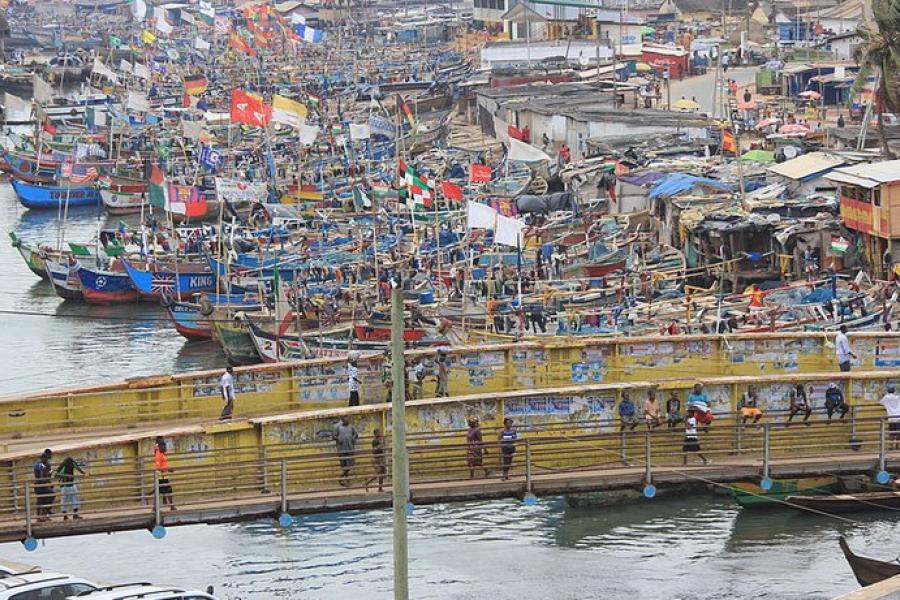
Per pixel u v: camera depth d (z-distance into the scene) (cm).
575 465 7238
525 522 8181
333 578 7481
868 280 11369
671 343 8500
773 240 12462
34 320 14175
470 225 11800
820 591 7175
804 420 7438
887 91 14725
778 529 7938
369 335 11119
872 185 11675
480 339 10519
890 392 7625
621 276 12156
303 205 17412
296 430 7125
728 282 12169
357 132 18838
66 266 14850
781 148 16300
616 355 8450
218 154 18175
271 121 18162
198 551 7925
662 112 18912
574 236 14050
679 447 7288
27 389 11588
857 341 8544
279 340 11181
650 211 14725
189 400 7819
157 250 15200
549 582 7344
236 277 13850
